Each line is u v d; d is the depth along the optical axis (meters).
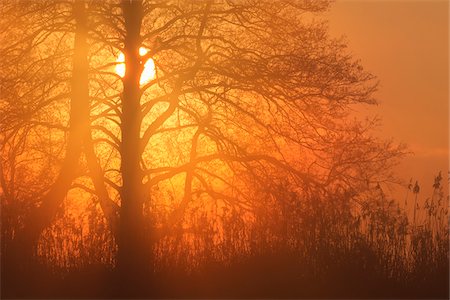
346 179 33.84
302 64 33.78
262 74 33.91
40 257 22.95
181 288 22.02
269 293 21.53
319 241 22.31
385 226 22.19
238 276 22.03
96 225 23.97
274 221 23.62
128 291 22.05
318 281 21.69
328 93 34.56
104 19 34.41
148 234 23.97
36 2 33.84
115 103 36.38
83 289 22.08
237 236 23.00
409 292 21.02
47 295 21.86
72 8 34.19
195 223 23.25
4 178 34.47
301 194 32.94
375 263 21.75
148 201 28.25
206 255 22.75
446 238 21.84
